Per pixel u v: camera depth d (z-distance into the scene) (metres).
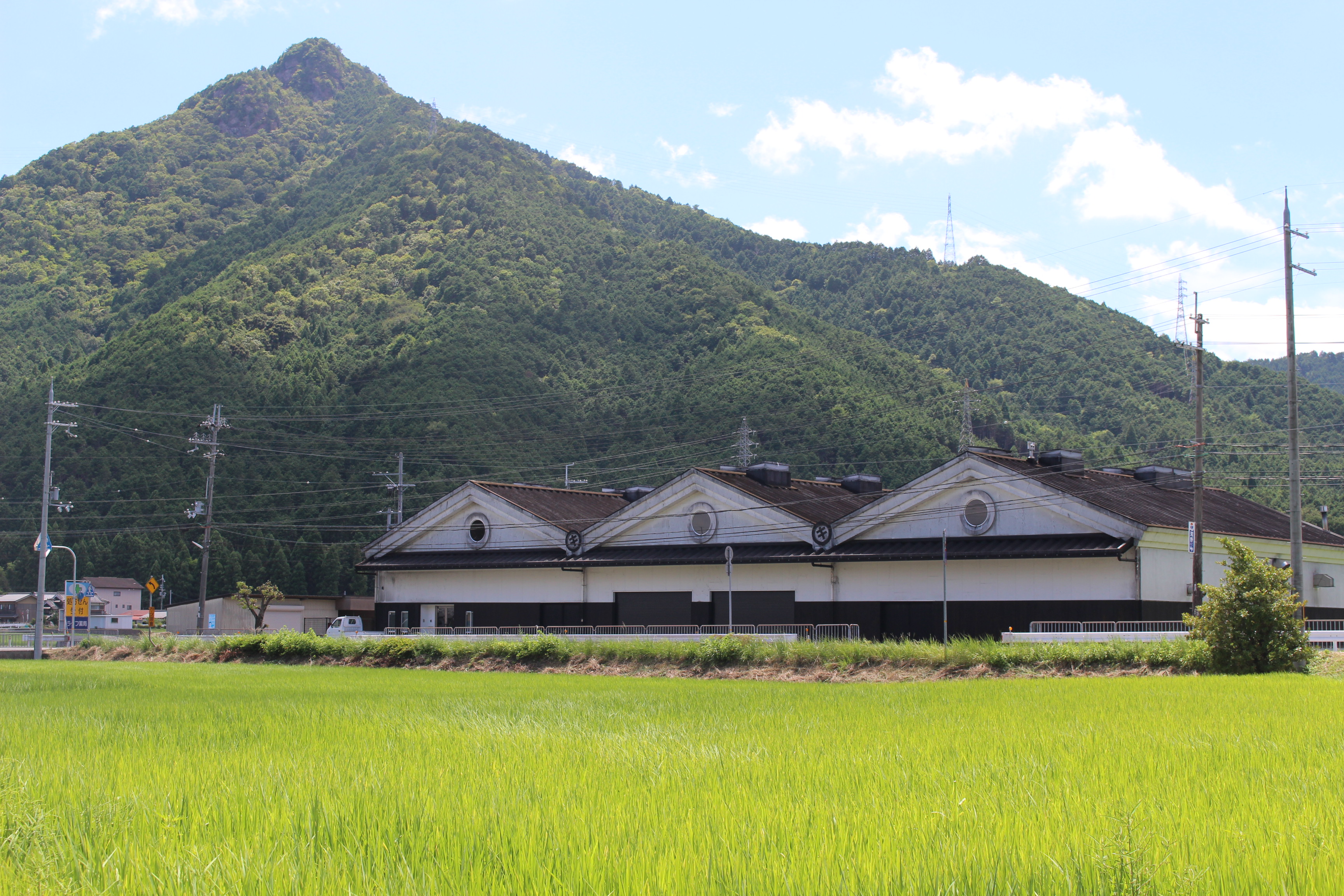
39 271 171.12
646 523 48.75
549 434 94.69
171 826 6.61
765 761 9.87
